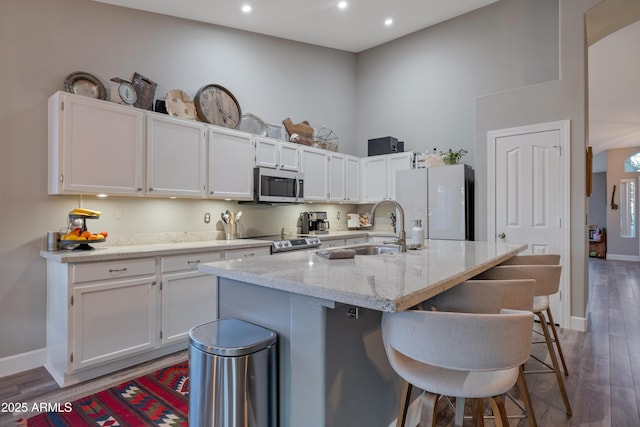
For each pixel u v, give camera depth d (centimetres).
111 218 301
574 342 311
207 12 362
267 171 388
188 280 288
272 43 461
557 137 358
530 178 374
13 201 256
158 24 343
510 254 229
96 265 238
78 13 289
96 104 263
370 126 571
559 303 354
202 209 369
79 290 230
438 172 429
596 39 396
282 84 471
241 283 170
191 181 323
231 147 359
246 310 167
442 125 495
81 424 190
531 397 217
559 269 206
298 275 145
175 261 280
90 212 265
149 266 265
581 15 345
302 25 441
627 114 634
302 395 138
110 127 270
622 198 898
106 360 242
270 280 138
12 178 256
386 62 554
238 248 327
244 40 426
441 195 426
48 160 270
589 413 199
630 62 459
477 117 411
